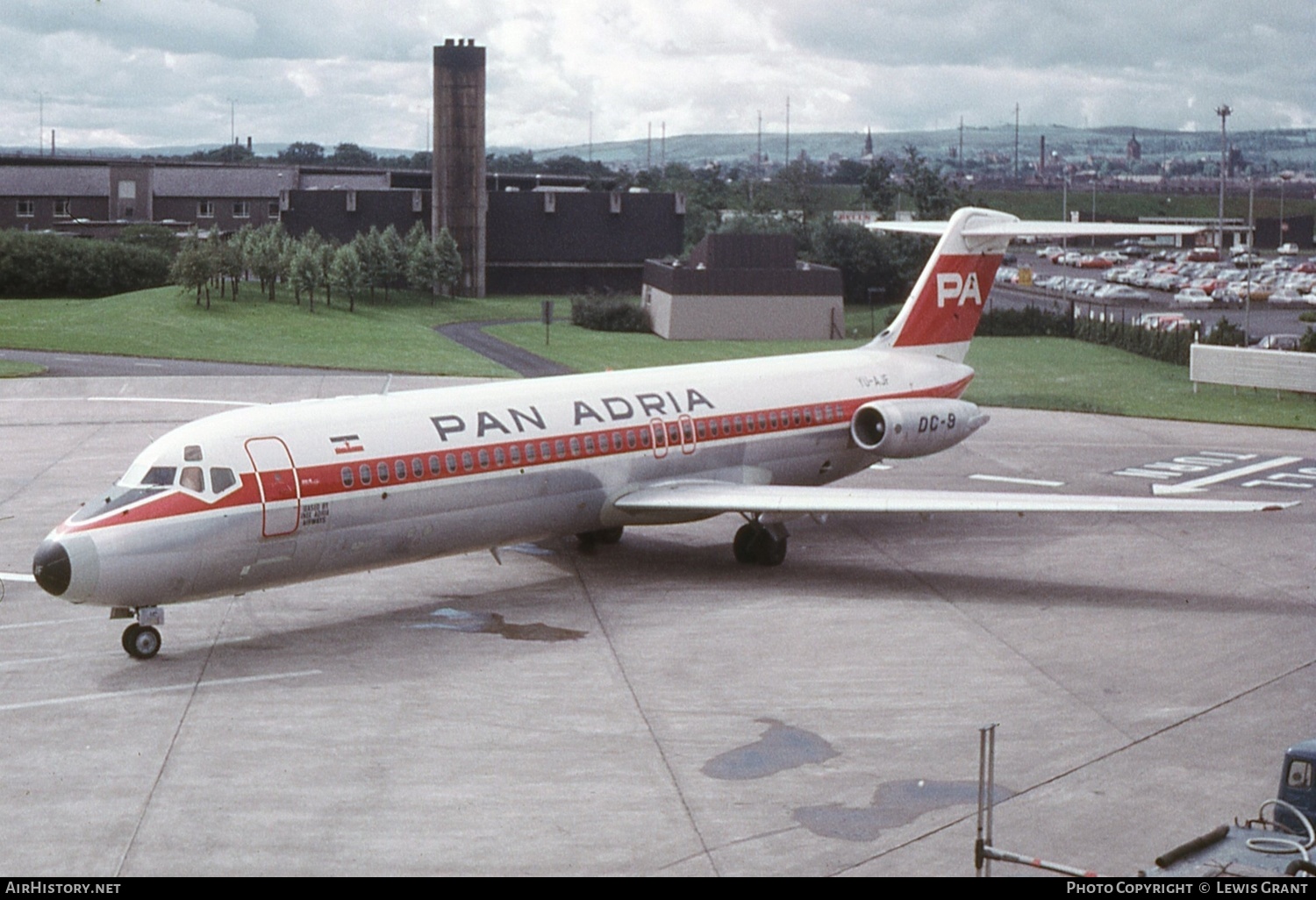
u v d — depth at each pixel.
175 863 16.30
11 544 32.47
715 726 21.12
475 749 20.05
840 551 33.28
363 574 30.02
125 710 21.48
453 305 118.56
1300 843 14.09
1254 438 50.69
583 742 20.39
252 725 20.91
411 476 26.08
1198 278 143.50
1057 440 49.53
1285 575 31.05
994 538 34.84
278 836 17.06
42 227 158.12
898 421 34.66
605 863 16.42
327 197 128.75
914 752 20.19
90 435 47.12
